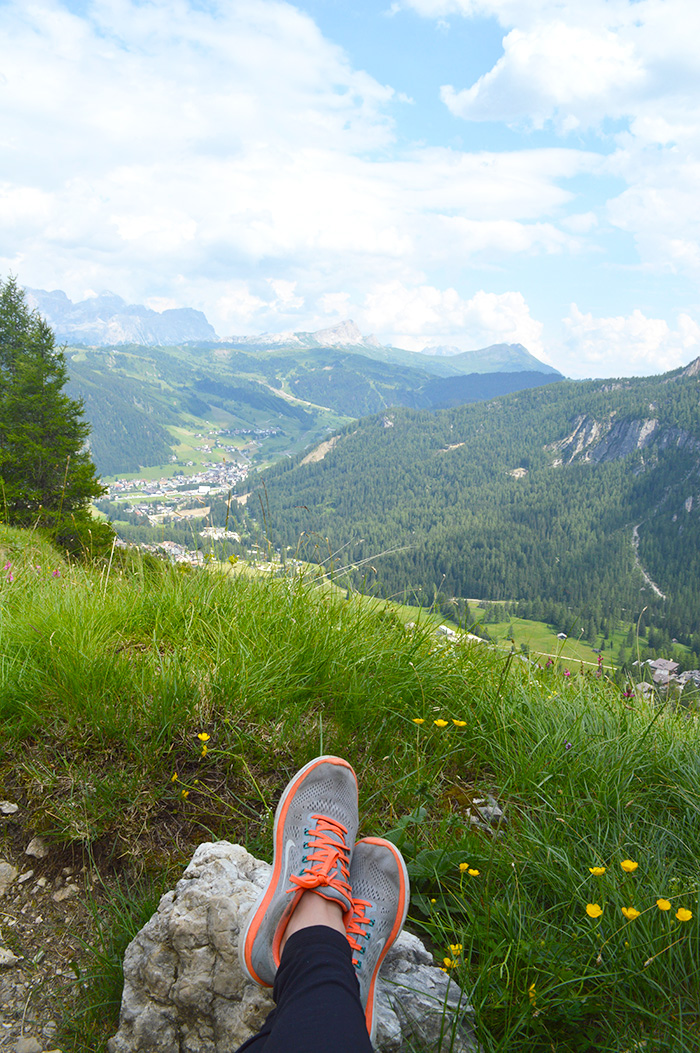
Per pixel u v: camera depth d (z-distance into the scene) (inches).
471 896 81.8
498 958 72.2
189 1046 62.5
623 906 76.3
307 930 58.4
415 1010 65.5
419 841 92.4
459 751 116.5
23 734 100.7
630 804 103.1
